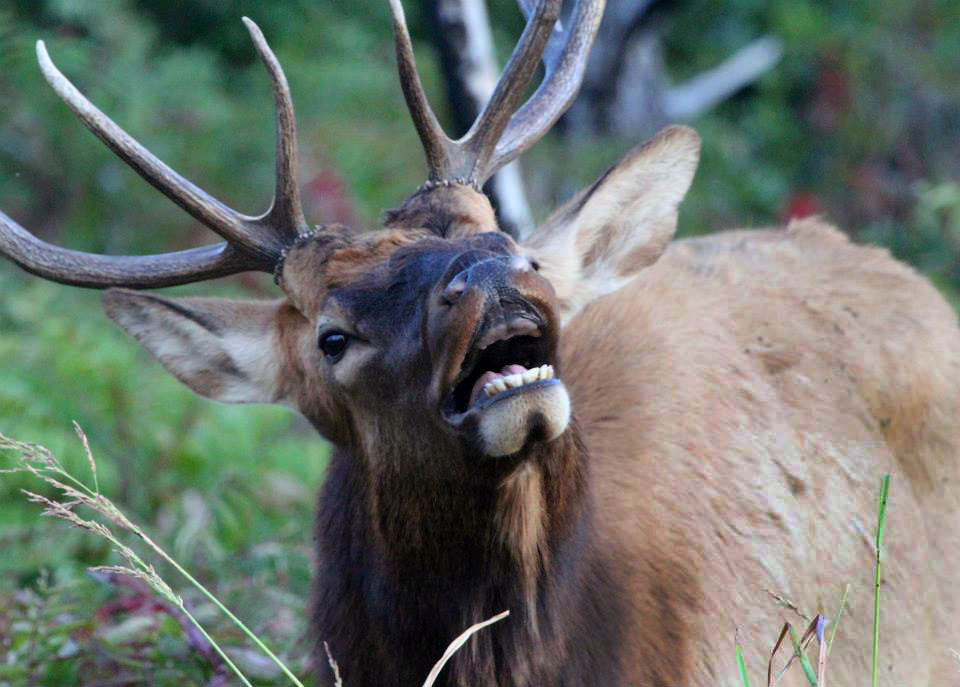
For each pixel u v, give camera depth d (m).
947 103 25.91
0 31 17.27
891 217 24.17
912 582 9.34
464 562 7.74
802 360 9.39
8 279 17.05
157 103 21.88
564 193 19.91
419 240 7.72
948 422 9.66
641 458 8.62
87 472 13.48
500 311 6.82
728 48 28.88
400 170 22.05
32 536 12.34
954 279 20.88
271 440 15.09
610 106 22.36
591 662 7.96
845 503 9.15
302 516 13.36
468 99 15.71
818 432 9.21
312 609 8.55
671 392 8.93
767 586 8.73
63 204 20.27
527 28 8.38
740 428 8.99
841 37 26.66
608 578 8.12
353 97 24.03
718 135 24.44
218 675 9.88
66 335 15.27
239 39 25.31
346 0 26.98
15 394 13.91
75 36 21.36
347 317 7.69
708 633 8.41
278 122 8.22
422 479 7.63
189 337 8.88
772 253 10.01
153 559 11.87
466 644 7.79
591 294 8.88
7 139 19.89
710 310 9.43
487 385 6.91
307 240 8.21
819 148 25.47
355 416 8.00
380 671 8.15
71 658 10.13
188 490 13.73
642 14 21.91
